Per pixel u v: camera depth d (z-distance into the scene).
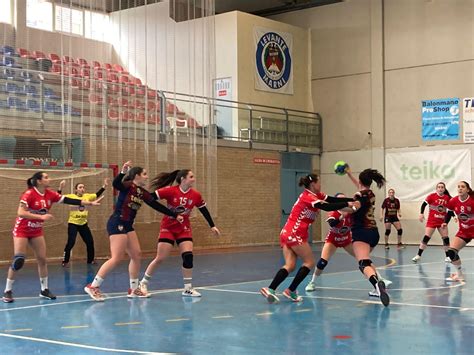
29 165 17.08
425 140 25.20
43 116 17.72
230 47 25.31
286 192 26.23
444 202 17.36
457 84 24.58
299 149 26.69
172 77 20.56
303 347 7.18
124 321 8.87
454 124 24.59
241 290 12.05
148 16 19.86
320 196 10.28
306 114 27.70
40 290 12.24
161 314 9.42
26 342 7.54
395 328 8.23
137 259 11.08
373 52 26.41
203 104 21.62
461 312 9.38
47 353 6.96
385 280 12.33
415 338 7.61
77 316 9.31
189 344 7.38
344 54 27.20
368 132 26.53
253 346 7.25
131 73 19.52
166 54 20.31
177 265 16.89
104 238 19.52
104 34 18.94
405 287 12.12
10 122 17.20
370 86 26.53
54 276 14.62
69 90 18.16
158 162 20.12
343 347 7.16
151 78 20.00
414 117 25.47
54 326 8.55
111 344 7.40
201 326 8.47
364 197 9.94
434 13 25.11
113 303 10.52
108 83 18.91
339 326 8.39
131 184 10.77
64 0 18.48
